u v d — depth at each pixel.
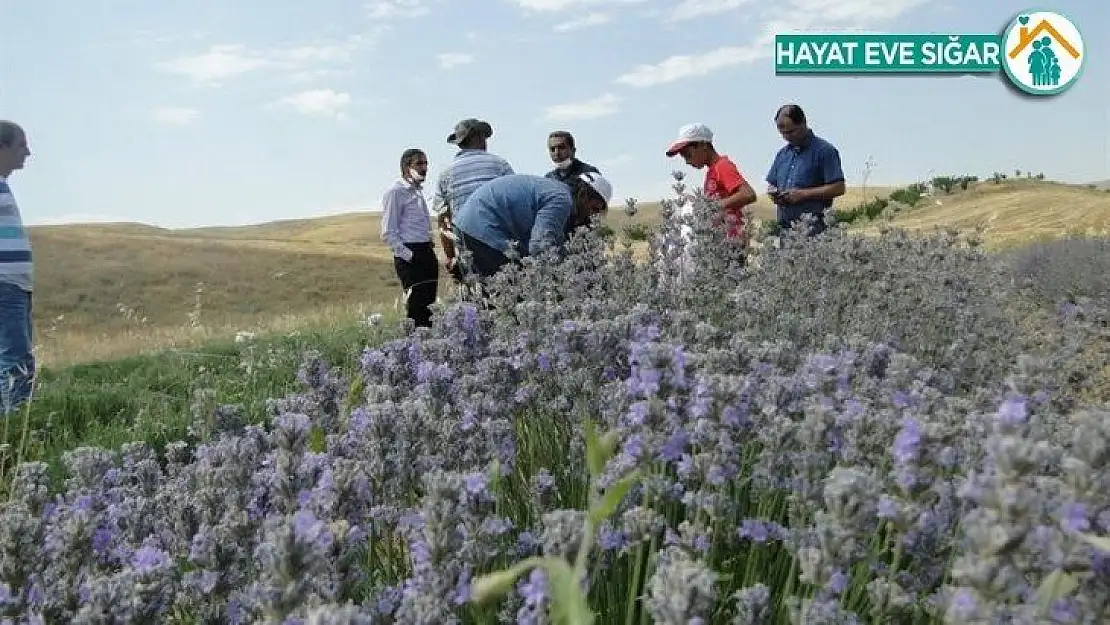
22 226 6.19
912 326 4.61
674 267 5.15
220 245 36.78
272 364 7.42
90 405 6.28
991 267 6.62
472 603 1.90
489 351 3.56
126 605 1.73
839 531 1.73
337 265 34.38
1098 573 1.45
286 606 1.59
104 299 27.22
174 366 7.98
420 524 2.15
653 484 2.32
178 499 2.45
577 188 6.39
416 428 2.51
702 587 1.52
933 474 1.96
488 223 5.70
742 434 2.27
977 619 1.38
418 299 8.51
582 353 3.06
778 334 3.96
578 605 1.32
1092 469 1.48
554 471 3.16
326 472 2.21
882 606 1.95
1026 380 2.64
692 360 2.29
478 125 6.66
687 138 6.66
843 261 5.14
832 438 2.29
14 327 6.15
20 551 1.87
